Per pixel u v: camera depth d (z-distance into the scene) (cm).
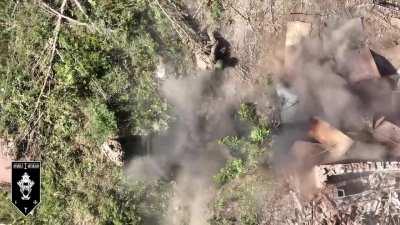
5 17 650
